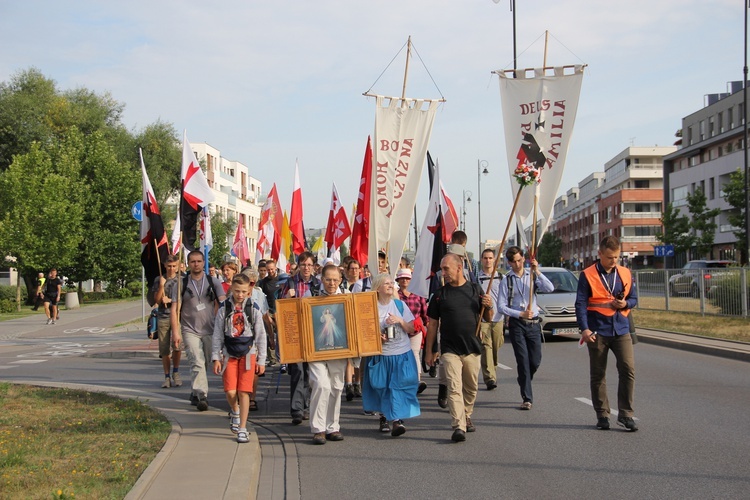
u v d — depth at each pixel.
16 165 40.16
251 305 8.04
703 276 23.77
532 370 9.98
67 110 53.72
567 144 12.08
